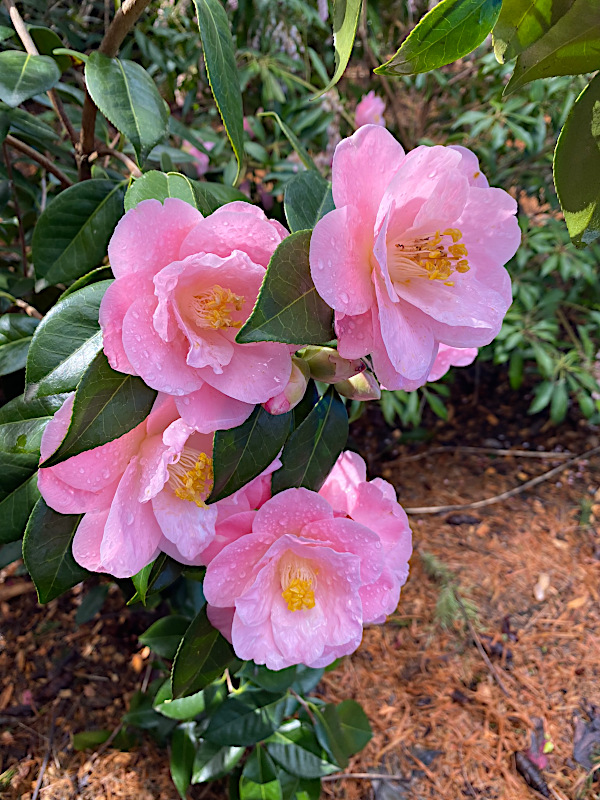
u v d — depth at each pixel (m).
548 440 1.34
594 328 1.27
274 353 0.29
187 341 0.28
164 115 0.44
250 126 0.98
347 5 0.24
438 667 0.95
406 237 0.31
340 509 0.39
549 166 1.23
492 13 0.22
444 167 0.28
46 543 0.36
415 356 0.29
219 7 0.37
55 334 0.32
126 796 0.76
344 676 0.93
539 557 1.11
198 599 0.66
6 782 0.76
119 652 0.89
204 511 0.33
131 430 0.30
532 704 0.91
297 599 0.35
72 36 0.83
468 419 1.40
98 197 0.50
